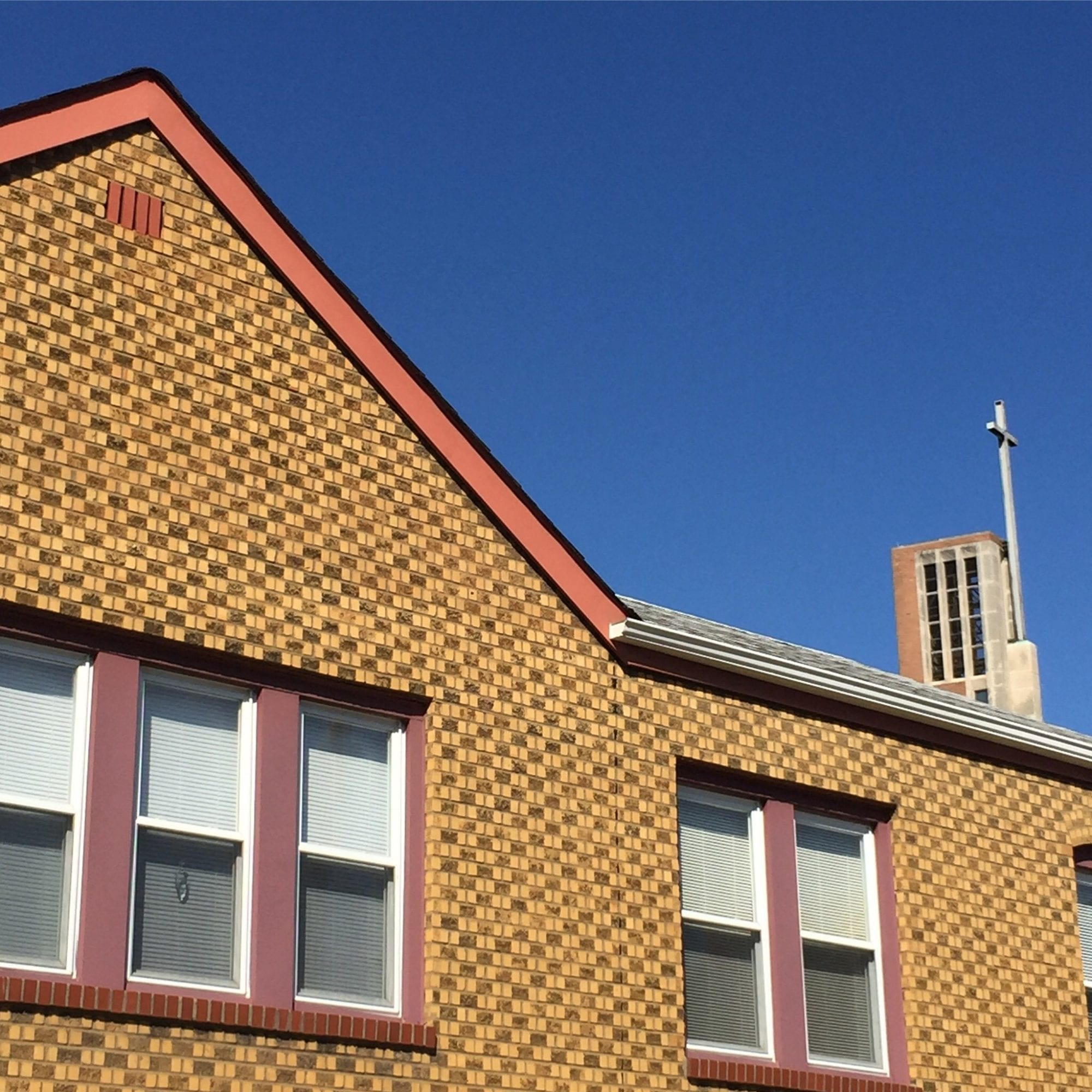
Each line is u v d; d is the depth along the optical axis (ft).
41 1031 34.60
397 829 42.42
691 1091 45.01
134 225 41.81
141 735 38.81
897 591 145.07
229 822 39.70
